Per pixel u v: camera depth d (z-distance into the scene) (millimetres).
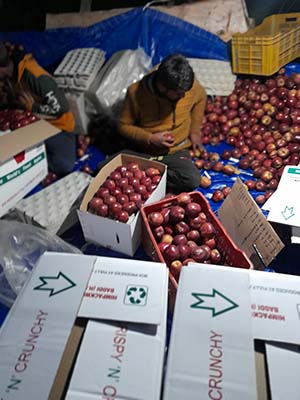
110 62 2773
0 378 767
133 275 966
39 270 991
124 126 2199
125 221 1667
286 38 2572
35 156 2156
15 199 2092
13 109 2412
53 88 2291
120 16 2900
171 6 2879
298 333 834
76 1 2900
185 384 751
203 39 2889
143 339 835
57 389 770
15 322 867
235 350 800
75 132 2764
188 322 852
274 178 2119
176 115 2141
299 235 1435
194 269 975
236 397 729
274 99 2521
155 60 2959
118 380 766
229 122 2592
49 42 2963
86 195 1754
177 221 1632
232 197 1749
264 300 907
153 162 1899
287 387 750
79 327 866
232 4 2824
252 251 1573
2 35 2949
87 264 999
